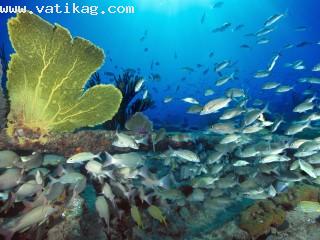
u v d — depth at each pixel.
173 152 2.04
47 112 2.08
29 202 1.31
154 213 1.41
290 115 6.15
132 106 3.64
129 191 1.49
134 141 1.76
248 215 1.52
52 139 2.17
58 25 1.89
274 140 2.71
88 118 2.15
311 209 1.48
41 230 1.25
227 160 2.42
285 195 1.76
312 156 1.99
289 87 3.59
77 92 2.05
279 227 1.53
